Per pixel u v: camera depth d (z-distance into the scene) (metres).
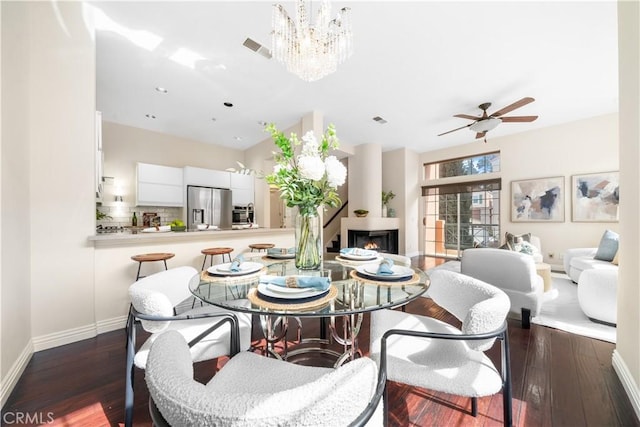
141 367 1.07
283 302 1.00
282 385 0.86
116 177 4.52
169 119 4.36
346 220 5.88
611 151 4.09
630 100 1.44
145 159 4.82
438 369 0.97
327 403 0.44
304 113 4.11
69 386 1.49
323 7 1.79
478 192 5.72
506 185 5.17
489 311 0.92
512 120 3.46
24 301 1.71
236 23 2.25
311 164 1.29
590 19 2.20
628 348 1.45
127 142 4.64
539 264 3.12
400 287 1.22
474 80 3.16
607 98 3.62
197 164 5.51
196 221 4.98
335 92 3.45
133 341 1.12
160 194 4.72
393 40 2.45
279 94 3.50
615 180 4.04
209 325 1.33
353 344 1.59
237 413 0.40
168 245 2.72
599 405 1.35
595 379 1.55
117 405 1.34
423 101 3.72
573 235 4.41
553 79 3.13
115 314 2.30
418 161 6.60
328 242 6.87
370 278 1.29
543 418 1.27
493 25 2.27
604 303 2.24
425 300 3.12
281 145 1.44
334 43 1.98
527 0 2.01
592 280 2.32
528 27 2.30
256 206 5.94
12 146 1.57
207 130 4.91
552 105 3.84
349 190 6.02
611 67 2.88
